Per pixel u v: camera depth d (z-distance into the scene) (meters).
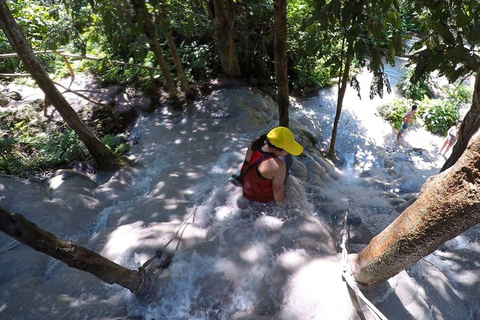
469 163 1.37
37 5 8.78
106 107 6.23
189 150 5.19
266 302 2.60
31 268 3.10
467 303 2.73
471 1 3.52
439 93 10.37
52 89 4.24
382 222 3.72
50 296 2.76
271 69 8.16
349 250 3.18
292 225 3.21
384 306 2.47
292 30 7.75
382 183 4.89
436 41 4.34
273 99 7.66
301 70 8.59
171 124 6.20
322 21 4.27
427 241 1.63
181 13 6.53
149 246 3.06
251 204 3.46
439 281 2.79
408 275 2.74
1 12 3.71
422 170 6.09
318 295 2.52
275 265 2.80
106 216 3.93
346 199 4.07
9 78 7.20
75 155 5.34
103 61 6.55
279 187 3.29
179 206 3.75
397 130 8.52
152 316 2.61
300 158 4.87
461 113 9.69
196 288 2.71
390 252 1.86
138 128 6.36
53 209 3.85
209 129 5.75
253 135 5.49
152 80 6.93
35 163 5.16
